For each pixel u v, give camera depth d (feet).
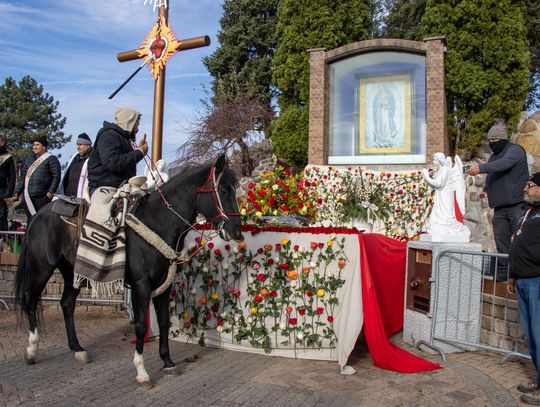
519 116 47.03
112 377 15.51
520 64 46.73
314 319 17.44
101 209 15.23
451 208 19.40
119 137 16.62
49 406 13.08
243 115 68.03
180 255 15.74
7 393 13.97
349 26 58.75
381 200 31.81
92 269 14.79
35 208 27.86
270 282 17.98
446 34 48.26
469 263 19.03
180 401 13.58
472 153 48.44
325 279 17.17
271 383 15.02
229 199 15.30
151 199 15.74
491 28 46.80
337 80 42.75
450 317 18.84
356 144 41.96
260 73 77.15
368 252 17.83
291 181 23.58
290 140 55.36
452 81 47.62
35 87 120.37
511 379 15.67
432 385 14.97
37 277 16.84
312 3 58.08
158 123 31.48
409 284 20.24
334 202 34.60
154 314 19.99
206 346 19.12
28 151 109.19
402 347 19.40
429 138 39.63
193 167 16.02
